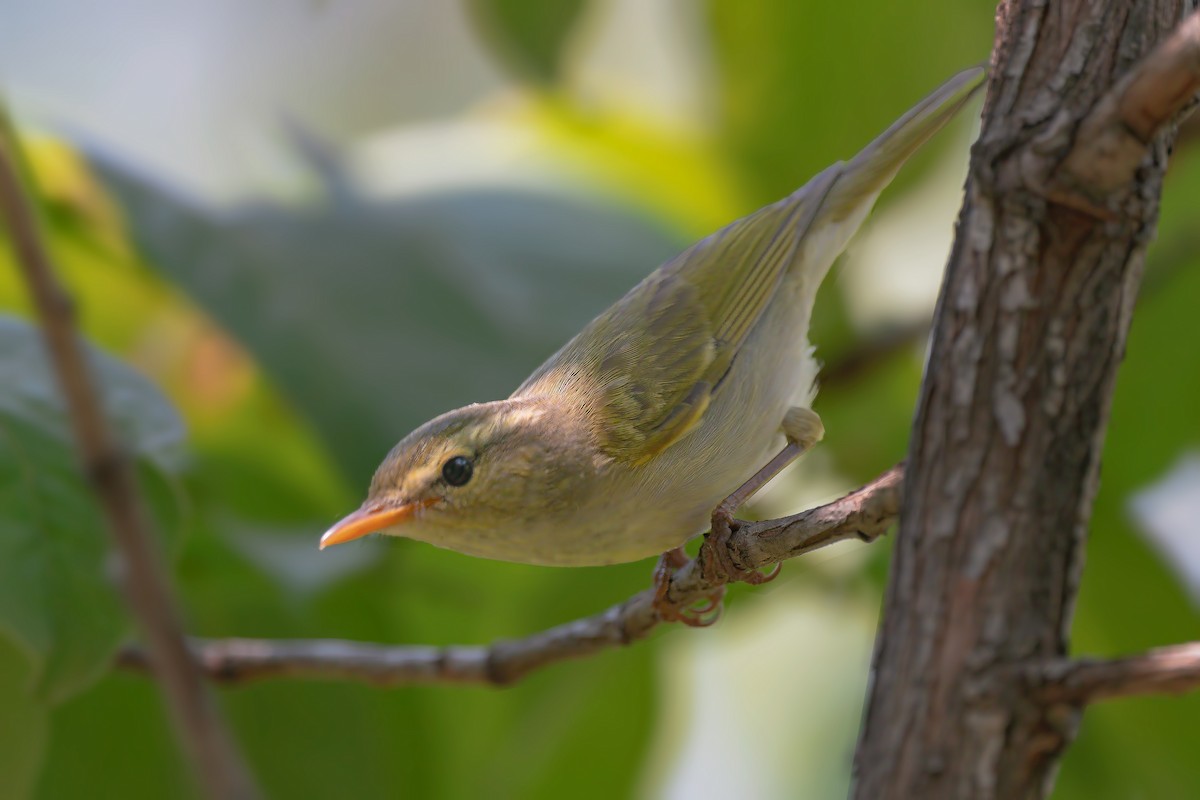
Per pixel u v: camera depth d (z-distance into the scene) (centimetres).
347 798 984
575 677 1103
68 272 1119
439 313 1055
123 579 483
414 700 1014
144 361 1152
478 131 1296
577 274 1138
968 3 1184
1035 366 540
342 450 985
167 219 1030
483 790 1083
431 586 1068
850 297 1190
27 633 714
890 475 626
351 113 1583
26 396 743
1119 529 1097
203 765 470
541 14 1127
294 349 1002
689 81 1434
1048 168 536
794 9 1202
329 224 1069
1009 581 532
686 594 788
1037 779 524
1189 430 1119
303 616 1016
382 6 1603
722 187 1336
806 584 1110
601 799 1116
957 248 560
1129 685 504
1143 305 1112
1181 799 1052
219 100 1541
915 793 528
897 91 1207
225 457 1065
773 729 1373
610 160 1338
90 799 929
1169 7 555
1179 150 1062
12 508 719
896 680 541
